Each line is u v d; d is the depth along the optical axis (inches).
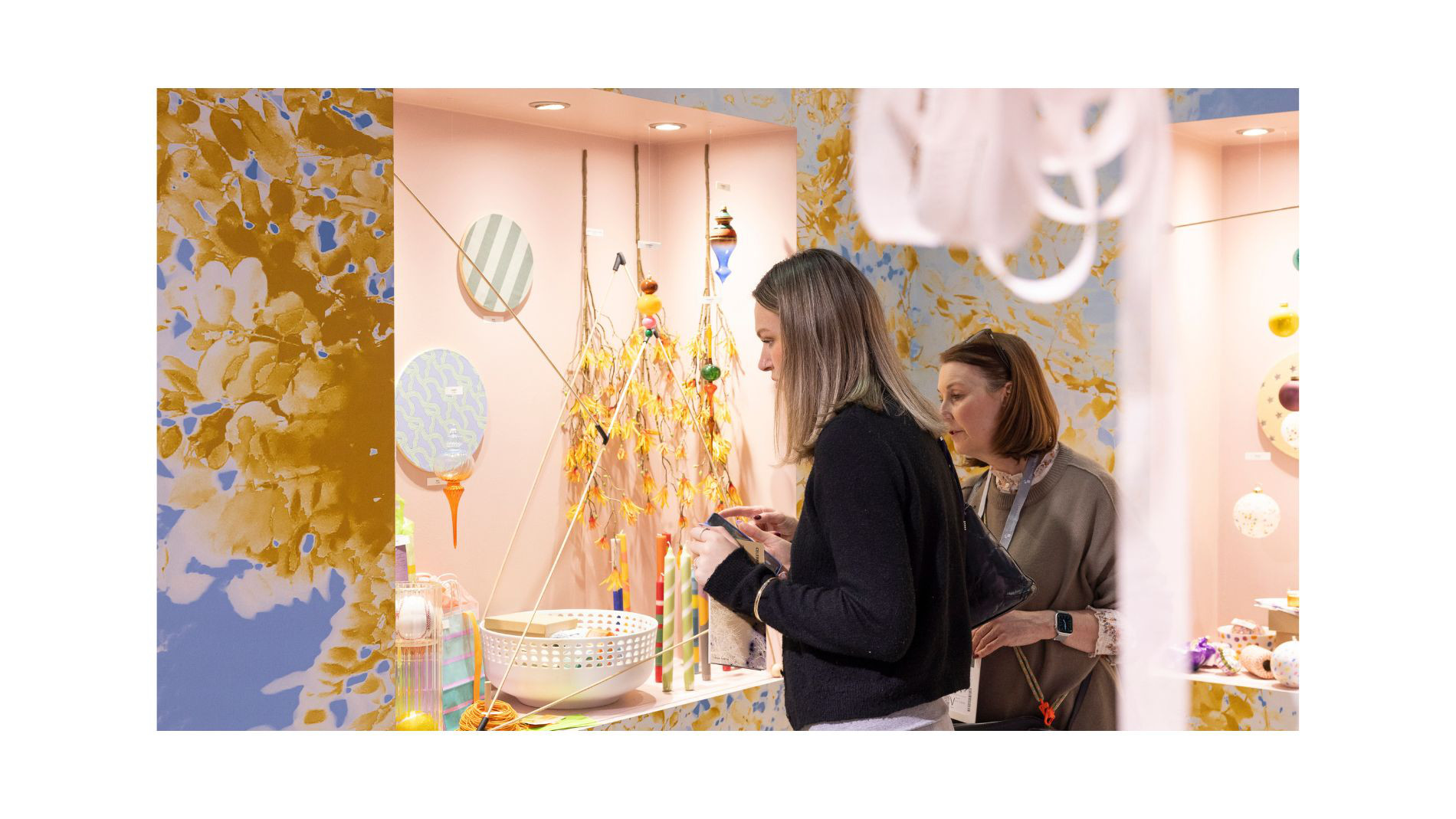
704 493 119.9
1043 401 102.0
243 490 77.7
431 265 105.7
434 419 105.1
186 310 75.7
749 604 71.6
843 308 70.7
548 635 100.7
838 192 120.4
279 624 79.3
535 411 114.0
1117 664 108.7
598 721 98.0
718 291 120.5
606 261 119.7
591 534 118.5
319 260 80.3
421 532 105.3
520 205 112.4
